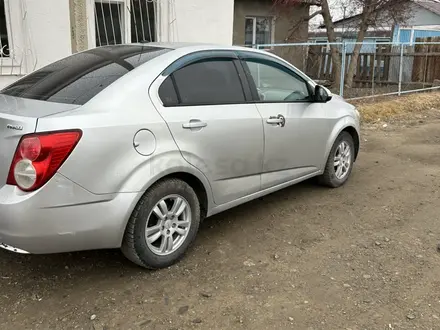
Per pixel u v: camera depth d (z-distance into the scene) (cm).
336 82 1331
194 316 299
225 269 358
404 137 850
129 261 369
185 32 795
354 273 353
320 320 296
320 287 333
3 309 304
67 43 668
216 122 373
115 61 369
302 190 541
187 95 364
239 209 480
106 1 719
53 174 287
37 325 289
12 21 611
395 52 1326
